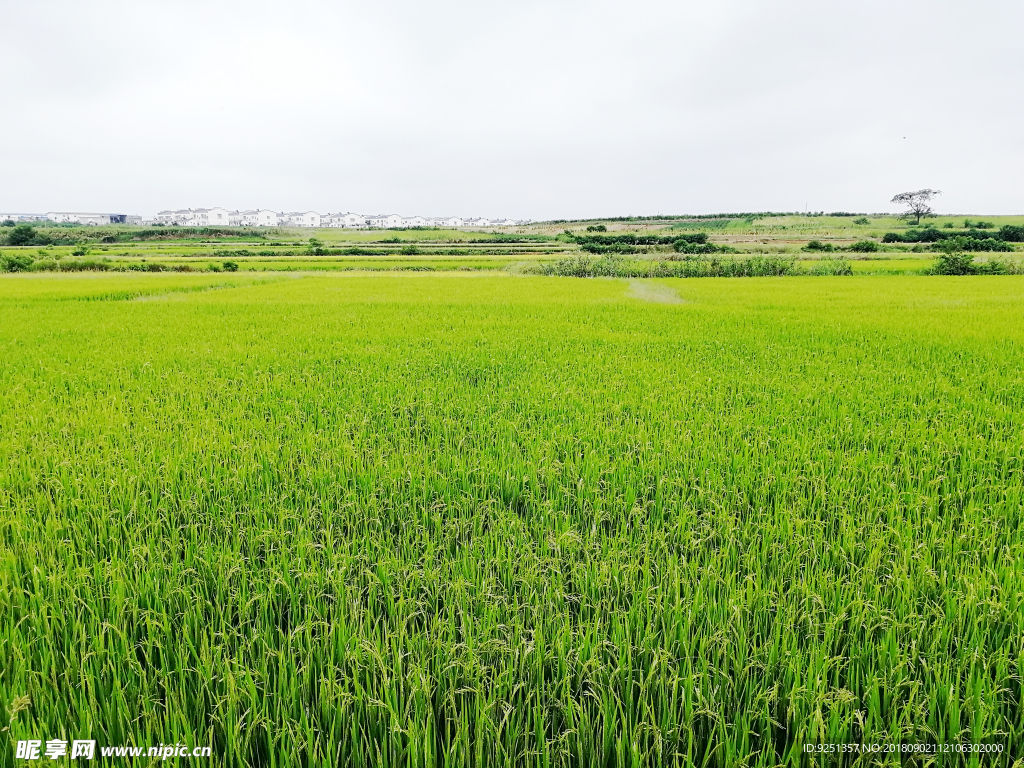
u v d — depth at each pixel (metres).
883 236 88.38
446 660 2.62
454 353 10.61
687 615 2.90
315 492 4.46
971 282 32.22
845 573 3.42
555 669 2.67
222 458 5.14
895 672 2.54
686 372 8.96
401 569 3.33
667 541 3.82
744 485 4.55
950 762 2.25
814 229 111.31
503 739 2.36
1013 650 2.72
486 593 3.03
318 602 3.11
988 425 6.04
